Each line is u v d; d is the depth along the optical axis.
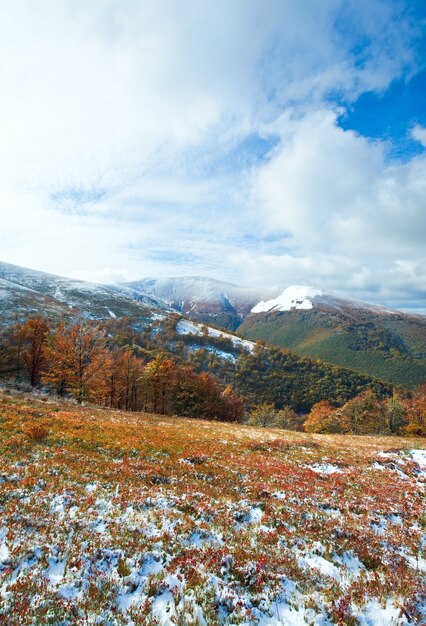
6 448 15.81
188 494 13.42
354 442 36.00
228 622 6.55
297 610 7.16
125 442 21.00
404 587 8.37
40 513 9.90
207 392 77.31
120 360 62.72
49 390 53.16
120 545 8.72
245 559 8.80
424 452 28.67
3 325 138.12
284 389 185.88
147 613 6.50
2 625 5.82
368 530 11.82
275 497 14.60
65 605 6.37
